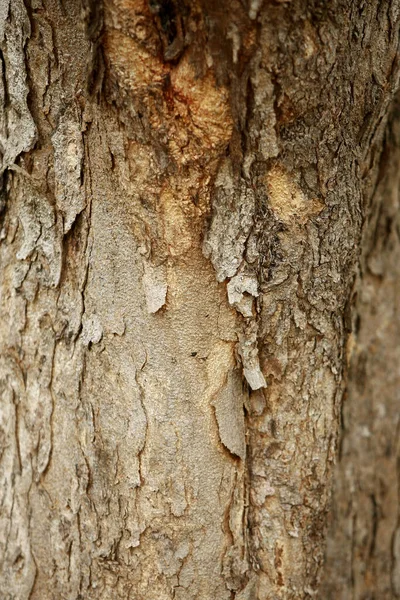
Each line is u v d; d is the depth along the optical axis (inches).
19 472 47.4
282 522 47.3
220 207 44.3
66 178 45.0
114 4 42.3
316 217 45.1
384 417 55.9
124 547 46.3
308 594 48.2
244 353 45.7
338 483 53.5
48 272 45.9
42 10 43.9
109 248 45.1
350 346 50.0
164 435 45.5
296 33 42.4
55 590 47.4
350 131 45.1
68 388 46.2
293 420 46.8
